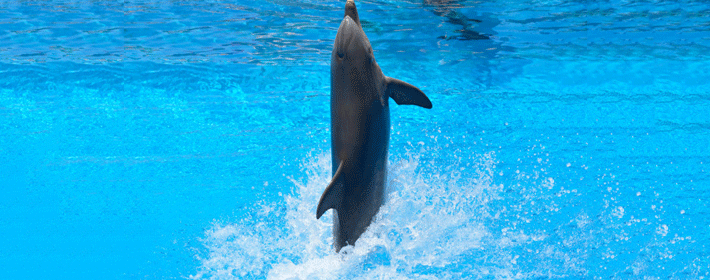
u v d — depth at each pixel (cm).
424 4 1352
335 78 413
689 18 1202
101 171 678
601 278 460
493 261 488
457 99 897
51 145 752
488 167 668
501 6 1334
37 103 896
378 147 432
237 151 735
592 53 1051
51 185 642
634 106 850
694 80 930
